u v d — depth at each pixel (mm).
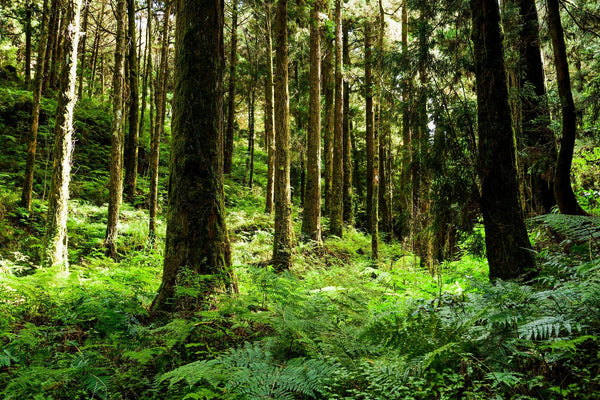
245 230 15008
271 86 17266
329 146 19469
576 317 2951
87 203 13734
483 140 4914
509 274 4531
